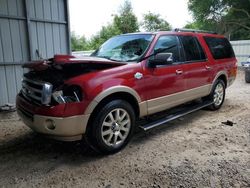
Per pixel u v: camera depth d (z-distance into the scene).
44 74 3.65
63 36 7.81
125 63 3.85
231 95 7.89
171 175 3.11
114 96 3.68
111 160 3.53
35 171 3.24
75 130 3.28
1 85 6.54
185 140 4.20
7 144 4.09
